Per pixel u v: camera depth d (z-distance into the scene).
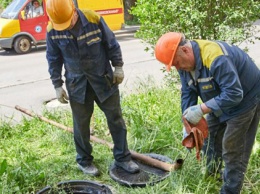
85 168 4.04
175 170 3.73
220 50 2.72
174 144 4.38
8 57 11.91
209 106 2.75
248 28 5.65
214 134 3.46
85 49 3.37
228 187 3.18
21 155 4.48
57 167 4.17
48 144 4.84
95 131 5.04
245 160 3.11
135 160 4.18
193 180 3.60
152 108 5.46
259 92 2.92
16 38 12.28
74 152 4.57
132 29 17.25
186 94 3.24
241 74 2.83
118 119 3.82
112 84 3.64
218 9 5.36
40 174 3.88
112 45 3.52
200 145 2.96
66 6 3.22
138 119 4.96
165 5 5.50
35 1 12.38
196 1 5.37
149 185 3.70
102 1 13.98
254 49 10.80
